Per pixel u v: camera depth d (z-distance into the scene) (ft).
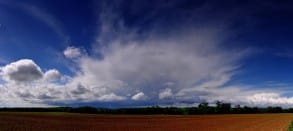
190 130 119.55
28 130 106.22
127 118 209.97
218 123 166.91
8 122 137.90
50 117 194.39
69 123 146.00
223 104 467.52
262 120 211.20
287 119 229.25
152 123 159.74
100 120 178.50
